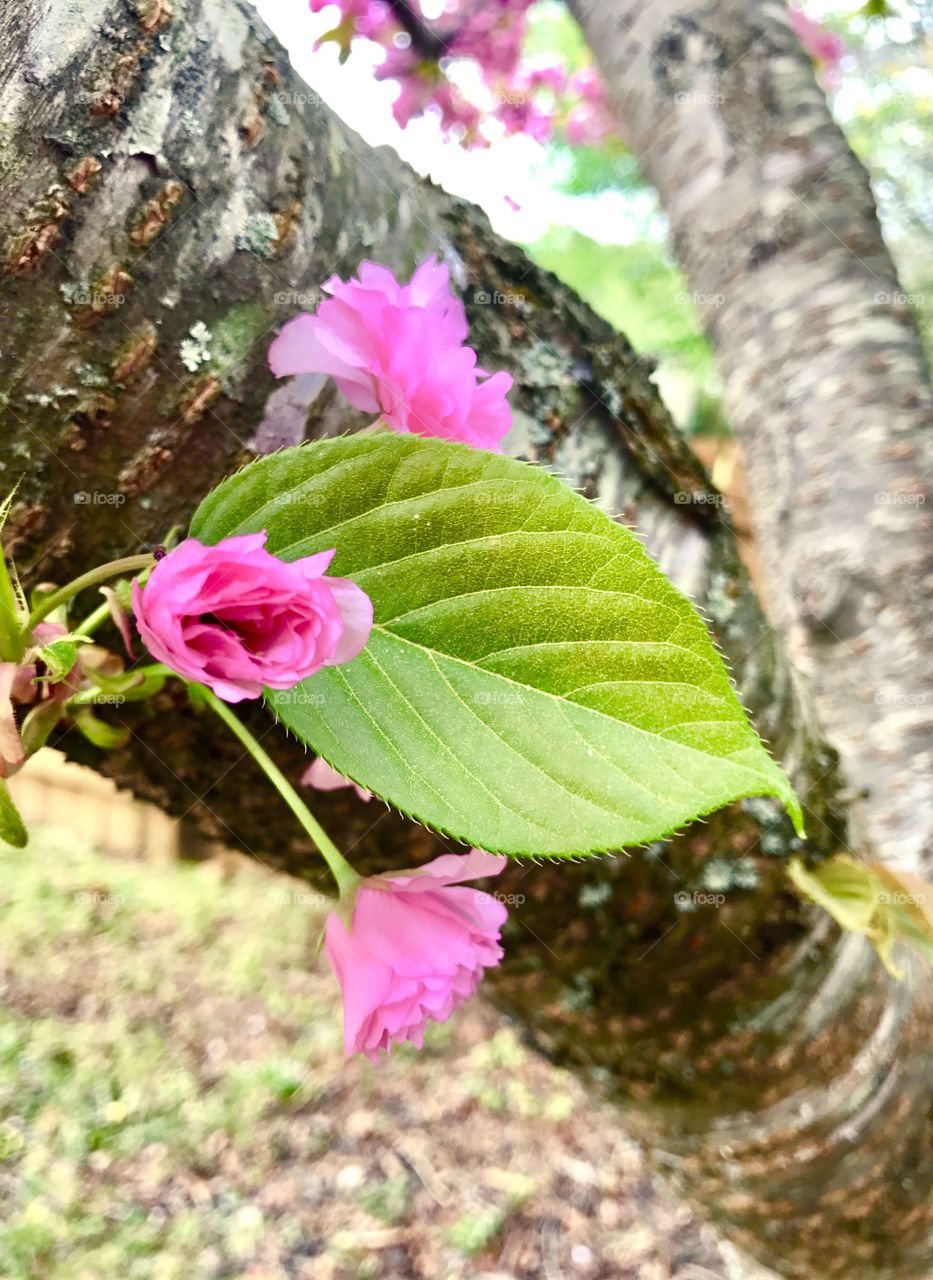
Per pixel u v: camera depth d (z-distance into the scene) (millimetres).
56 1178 859
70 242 199
